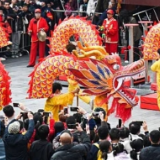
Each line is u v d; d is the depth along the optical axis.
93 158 27.05
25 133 28.59
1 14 56.31
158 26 43.00
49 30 57.34
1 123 29.20
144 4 53.59
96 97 35.00
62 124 29.19
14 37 58.12
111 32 53.31
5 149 28.45
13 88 47.09
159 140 26.33
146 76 46.16
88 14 57.03
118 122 36.38
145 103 41.53
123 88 34.53
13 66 54.94
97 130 28.17
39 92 34.72
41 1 57.88
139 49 51.78
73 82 35.59
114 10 55.41
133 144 27.12
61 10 57.88
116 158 26.33
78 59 34.56
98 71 34.31
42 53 55.31
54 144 28.11
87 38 42.25
